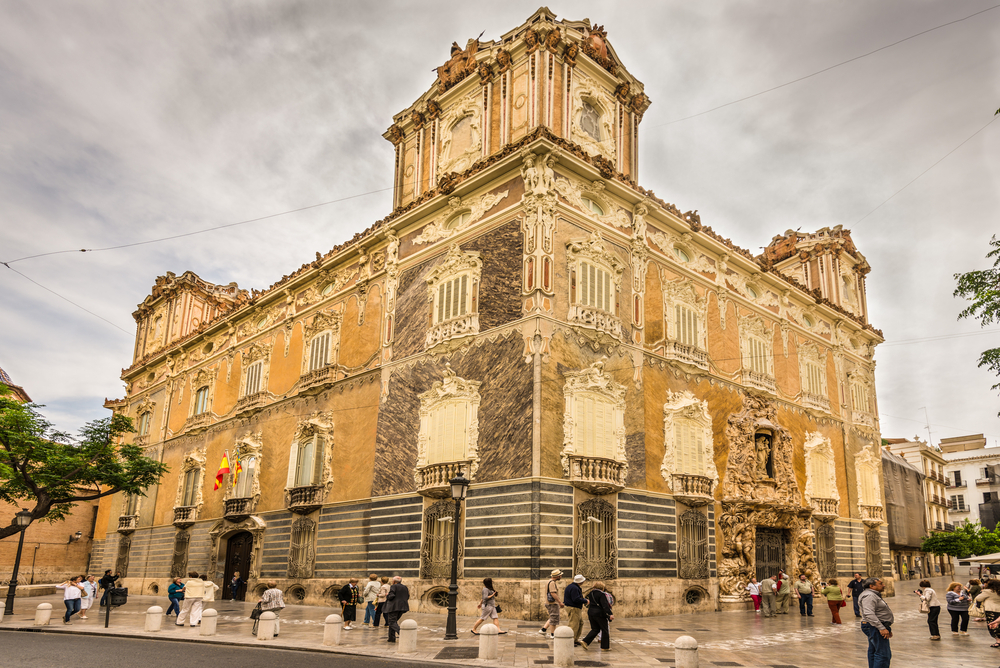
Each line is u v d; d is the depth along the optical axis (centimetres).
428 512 2541
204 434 4162
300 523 3150
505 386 2433
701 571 2720
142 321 5462
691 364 2967
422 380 2755
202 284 5153
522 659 1437
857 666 1406
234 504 3559
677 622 2259
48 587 3850
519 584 2169
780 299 3759
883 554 3984
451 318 2681
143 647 1659
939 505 7650
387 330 3003
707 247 3294
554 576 1873
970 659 1515
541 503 2217
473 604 2284
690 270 3162
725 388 3172
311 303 3616
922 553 6556
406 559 2573
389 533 2681
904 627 2241
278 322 3812
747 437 3159
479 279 2667
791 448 3425
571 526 2291
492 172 2705
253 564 3347
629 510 2509
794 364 3725
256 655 1505
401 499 2673
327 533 3011
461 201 2867
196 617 2127
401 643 1516
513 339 2461
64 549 5453
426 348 2758
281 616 2447
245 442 3669
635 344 2739
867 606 1148
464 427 2503
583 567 2272
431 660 1423
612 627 2069
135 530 4500
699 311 3159
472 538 2366
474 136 2966
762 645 1720
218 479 3672
